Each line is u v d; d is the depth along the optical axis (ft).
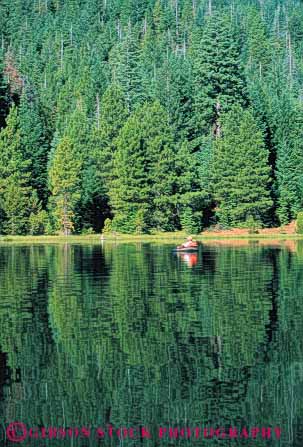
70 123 422.82
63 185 372.99
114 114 411.75
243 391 80.94
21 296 142.10
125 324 112.88
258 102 434.71
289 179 408.26
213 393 80.69
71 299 137.39
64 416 75.46
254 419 73.15
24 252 262.26
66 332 107.55
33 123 425.28
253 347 97.81
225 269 187.42
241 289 147.95
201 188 397.60
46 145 430.20
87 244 315.78
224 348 97.55
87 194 392.27
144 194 377.71
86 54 626.64
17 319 117.70
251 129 390.42
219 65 439.63
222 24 443.73
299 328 108.47
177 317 118.01
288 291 144.15
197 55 472.44
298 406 76.69
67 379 85.51
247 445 68.39
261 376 85.56
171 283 159.43
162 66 487.61
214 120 442.91
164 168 380.78
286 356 93.40
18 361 92.53
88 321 115.44
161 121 391.45
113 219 380.17
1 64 502.38
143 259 222.89
